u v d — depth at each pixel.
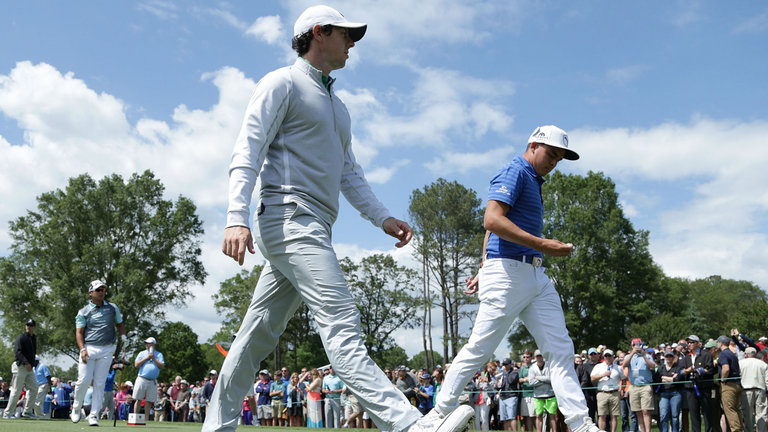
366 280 58.22
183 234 49.19
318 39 3.00
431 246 54.00
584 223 50.53
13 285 44.97
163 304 47.84
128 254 46.25
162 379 59.69
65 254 45.75
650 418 11.90
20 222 46.56
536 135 4.25
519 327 53.03
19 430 5.02
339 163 3.06
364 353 2.73
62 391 21.00
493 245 4.23
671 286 65.81
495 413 15.43
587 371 12.97
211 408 3.20
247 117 2.80
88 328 8.06
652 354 13.60
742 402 11.31
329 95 3.04
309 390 16.53
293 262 2.84
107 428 7.10
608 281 50.97
